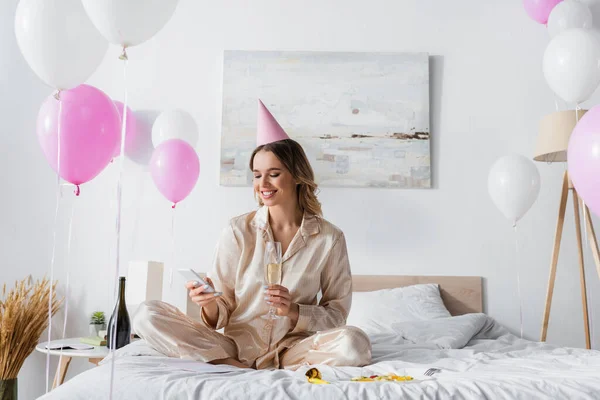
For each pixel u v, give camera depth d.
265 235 1.88
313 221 1.92
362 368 1.50
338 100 3.01
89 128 1.90
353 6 3.10
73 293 2.91
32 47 1.66
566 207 2.98
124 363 1.43
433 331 2.32
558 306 2.92
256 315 1.81
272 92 3.02
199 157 3.01
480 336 2.56
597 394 1.16
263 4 3.11
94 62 1.75
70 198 2.97
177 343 1.64
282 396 1.14
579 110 2.47
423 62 3.03
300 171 1.90
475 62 3.07
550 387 1.18
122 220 2.96
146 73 3.06
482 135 3.03
